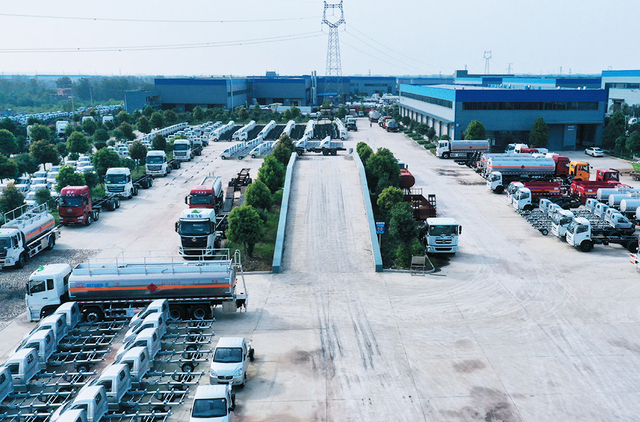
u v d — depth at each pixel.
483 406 20.03
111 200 49.94
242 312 28.48
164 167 65.25
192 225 36.12
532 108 84.44
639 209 43.44
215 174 66.25
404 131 111.94
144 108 139.00
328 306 29.14
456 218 46.22
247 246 37.19
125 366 20.28
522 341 25.03
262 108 157.12
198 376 22.09
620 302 29.22
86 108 188.50
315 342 25.11
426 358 23.56
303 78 185.75
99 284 26.97
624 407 19.92
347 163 59.66
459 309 28.58
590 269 34.31
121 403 19.36
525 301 29.50
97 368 23.05
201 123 131.88
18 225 36.56
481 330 26.16
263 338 25.53
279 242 37.03
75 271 27.14
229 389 19.38
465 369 22.64
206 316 27.41
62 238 41.88
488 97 84.00
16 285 32.44
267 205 45.78
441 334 25.77
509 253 37.59
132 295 27.12
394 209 37.88
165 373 21.55
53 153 71.69
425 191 56.53
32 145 71.38
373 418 19.39
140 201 53.69
